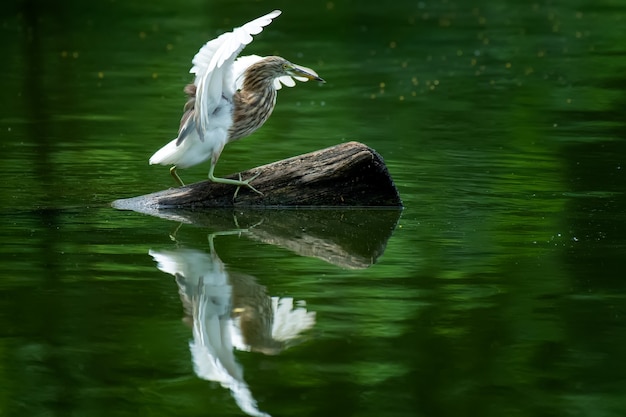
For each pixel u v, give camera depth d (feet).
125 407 22.71
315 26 93.86
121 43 86.07
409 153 50.83
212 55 36.09
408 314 28.19
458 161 49.01
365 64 77.77
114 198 42.01
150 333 26.86
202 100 35.24
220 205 40.68
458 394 23.36
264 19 34.55
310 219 39.17
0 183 43.98
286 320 27.73
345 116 60.29
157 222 38.45
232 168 47.37
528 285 30.63
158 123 58.23
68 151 50.78
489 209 40.37
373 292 30.09
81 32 90.99
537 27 92.73
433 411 22.56
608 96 66.13
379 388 23.50
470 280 31.14
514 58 79.30
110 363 24.94
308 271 32.27
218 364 24.91
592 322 27.48
